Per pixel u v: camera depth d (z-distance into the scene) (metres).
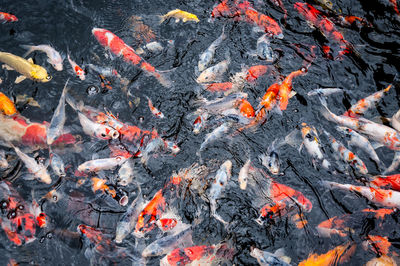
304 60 5.33
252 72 5.23
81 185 4.86
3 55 5.12
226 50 5.37
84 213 4.78
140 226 4.71
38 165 4.86
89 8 5.54
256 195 4.85
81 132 5.01
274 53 5.36
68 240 4.70
